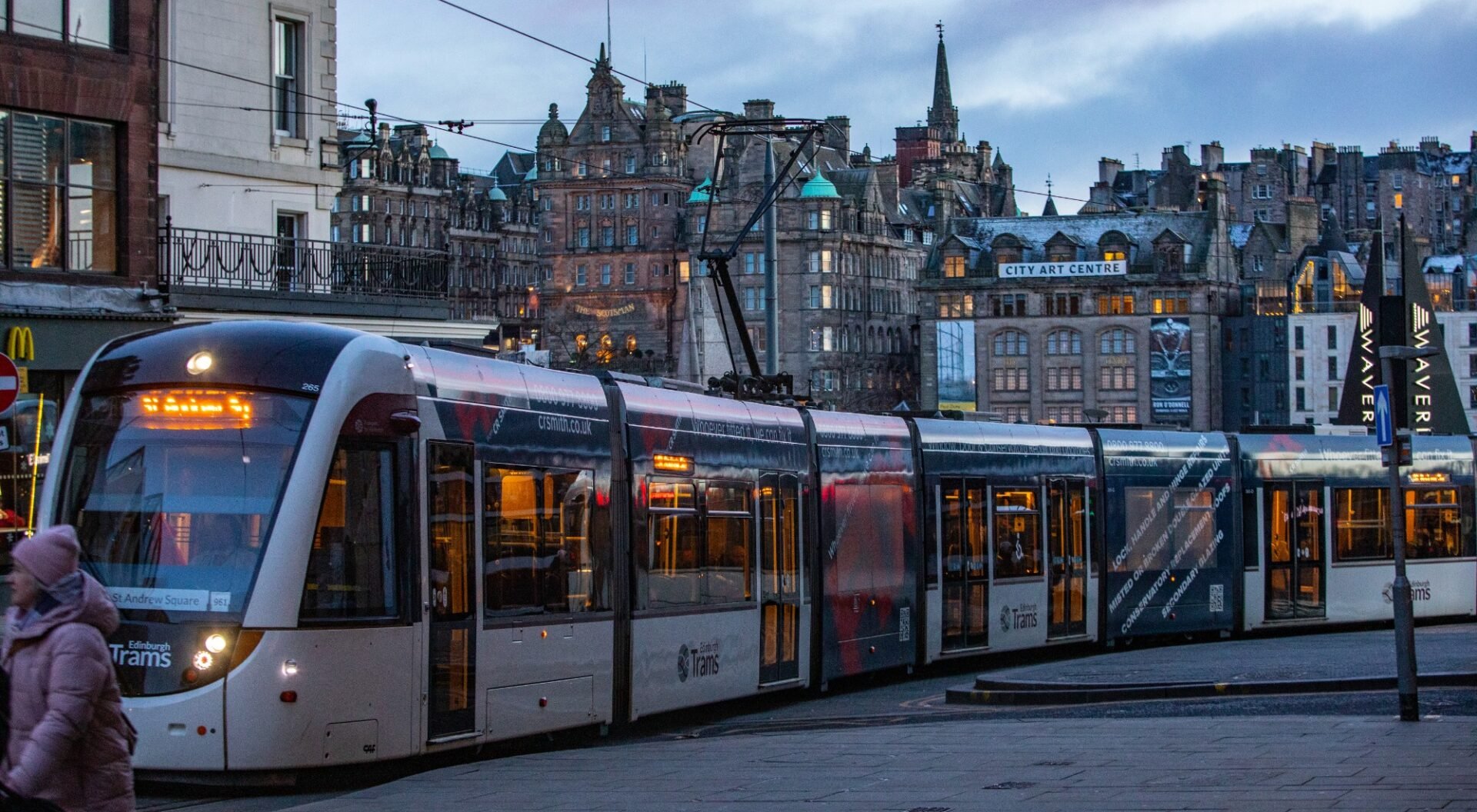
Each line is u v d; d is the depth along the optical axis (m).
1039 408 148.00
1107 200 195.62
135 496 15.35
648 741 19.36
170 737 14.74
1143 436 32.31
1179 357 145.38
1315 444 34.84
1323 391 146.88
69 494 15.55
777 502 23.33
